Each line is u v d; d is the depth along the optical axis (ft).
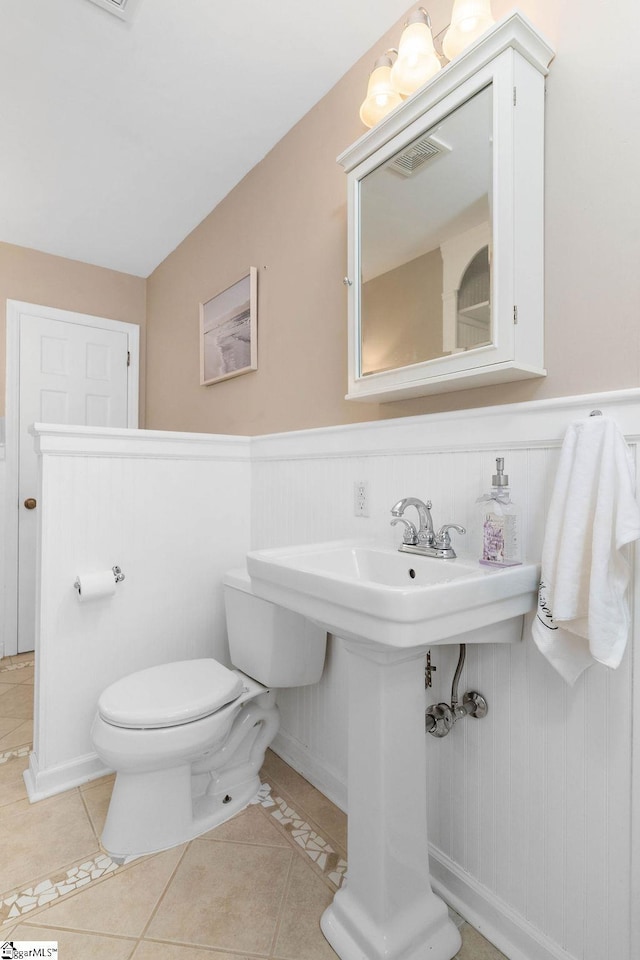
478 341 3.63
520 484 3.72
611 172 3.27
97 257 10.20
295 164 6.34
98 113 6.18
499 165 3.44
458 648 4.08
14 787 5.52
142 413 11.19
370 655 3.42
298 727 6.01
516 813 3.70
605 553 2.90
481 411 3.97
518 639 3.62
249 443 7.06
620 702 3.14
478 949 3.72
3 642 9.49
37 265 9.92
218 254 8.17
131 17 4.84
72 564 5.64
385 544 4.69
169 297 10.03
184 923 3.84
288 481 6.28
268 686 5.27
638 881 3.06
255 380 7.14
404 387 4.17
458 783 4.13
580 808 3.33
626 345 3.19
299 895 4.11
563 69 3.53
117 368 10.84
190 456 6.53
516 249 3.42
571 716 3.38
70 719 5.63
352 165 4.74
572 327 3.47
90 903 4.02
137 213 8.50
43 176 7.47
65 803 5.26
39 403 9.93
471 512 4.08
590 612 2.91
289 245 6.44
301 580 3.38
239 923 3.85
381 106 4.61
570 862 3.38
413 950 3.50
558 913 3.45
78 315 10.36
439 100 3.84
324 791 5.51
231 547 6.92
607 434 3.02
